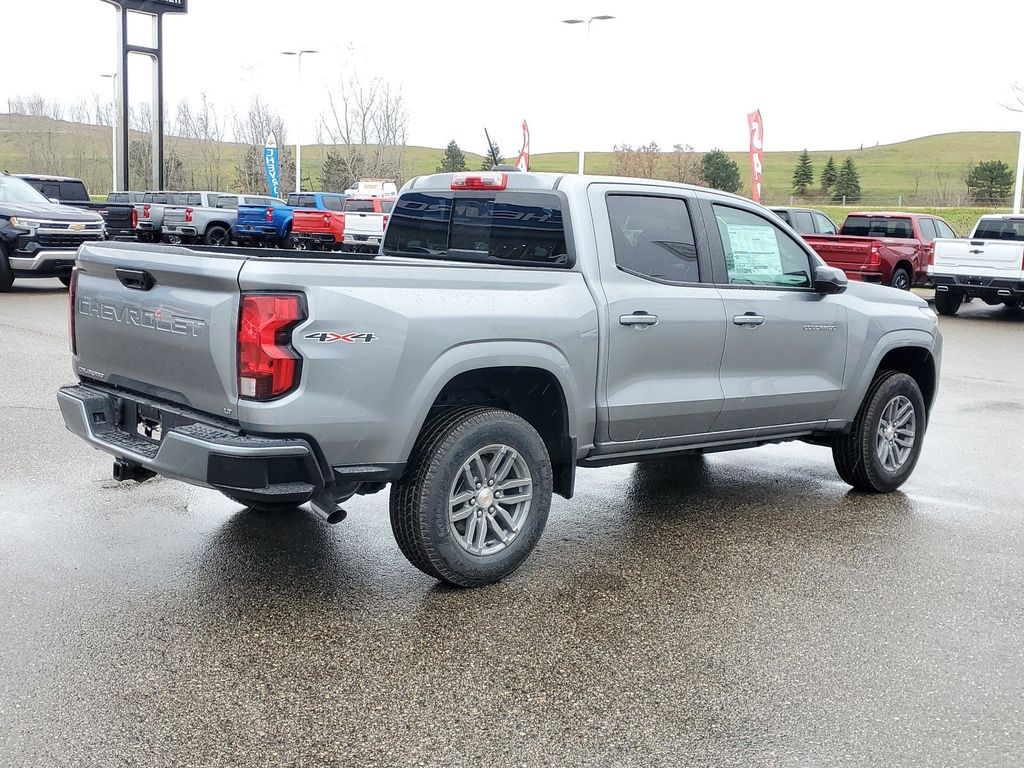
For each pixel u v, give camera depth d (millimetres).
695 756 3211
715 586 4727
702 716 3473
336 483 4207
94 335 4680
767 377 5758
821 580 4840
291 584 4602
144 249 4328
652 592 4633
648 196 5266
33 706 3406
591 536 5469
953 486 6727
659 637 4125
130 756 3127
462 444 4398
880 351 6301
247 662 3801
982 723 3465
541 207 5102
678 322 5223
